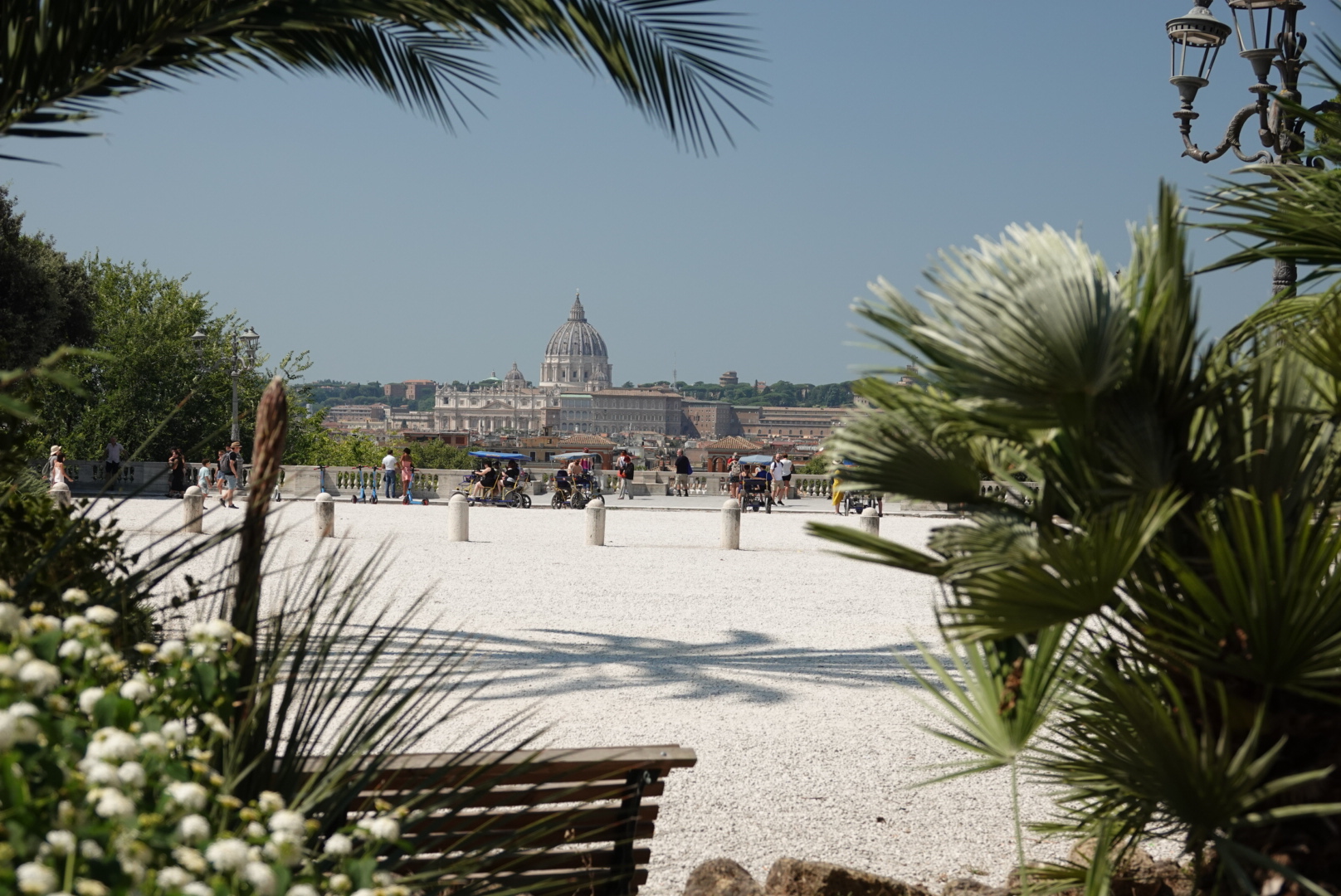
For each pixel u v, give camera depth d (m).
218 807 2.63
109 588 3.27
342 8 3.78
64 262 43.62
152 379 52.47
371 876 2.56
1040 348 2.91
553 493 39.81
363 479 43.59
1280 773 3.09
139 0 3.62
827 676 10.58
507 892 3.29
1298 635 2.91
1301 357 3.35
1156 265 3.18
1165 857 5.95
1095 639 3.36
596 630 12.98
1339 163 3.86
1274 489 3.17
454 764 3.43
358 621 12.27
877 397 3.31
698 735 8.32
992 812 6.75
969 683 3.51
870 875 4.86
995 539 3.06
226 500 30.80
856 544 3.16
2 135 3.52
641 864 4.23
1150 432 3.10
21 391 5.08
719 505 43.03
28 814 2.12
